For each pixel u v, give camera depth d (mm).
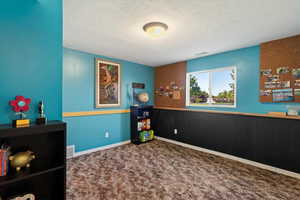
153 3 1467
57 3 1317
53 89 1296
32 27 1187
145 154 2998
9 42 1090
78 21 1815
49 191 1265
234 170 2314
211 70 3277
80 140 2947
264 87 2502
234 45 2623
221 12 1613
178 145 3631
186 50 2910
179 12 1620
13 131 937
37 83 1213
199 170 2312
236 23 1854
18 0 1128
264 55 2500
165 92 4238
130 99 3879
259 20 1781
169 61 3838
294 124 2096
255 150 2477
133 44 2588
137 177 2100
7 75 1084
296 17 1702
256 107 2609
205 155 2961
